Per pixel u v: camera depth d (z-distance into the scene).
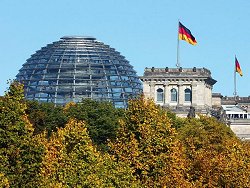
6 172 136.38
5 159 136.50
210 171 172.25
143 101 163.38
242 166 174.62
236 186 172.00
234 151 183.50
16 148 137.75
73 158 149.00
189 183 159.75
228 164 173.00
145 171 157.50
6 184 130.12
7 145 137.75
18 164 137.38
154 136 159.50
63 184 146.50
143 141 159.25
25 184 137.88
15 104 140.12
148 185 156.88
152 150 159.38
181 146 172.12
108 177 151.25
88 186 146.75
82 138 151.50
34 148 139.50
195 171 172.00
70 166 148.25
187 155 181.12
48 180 142.00
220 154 179.25
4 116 138.75
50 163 146.62
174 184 157.25
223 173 171.88
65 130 152.75
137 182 154.12
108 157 154.38
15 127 138.62
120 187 151.88
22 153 138.50
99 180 147.25
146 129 159.62
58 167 147.88
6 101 139.88
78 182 147.50
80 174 148.00
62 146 151.00
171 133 161.75
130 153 157.50
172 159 159.38
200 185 164.25
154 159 158.25
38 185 139.12
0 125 138.38
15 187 136.62
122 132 160.88
